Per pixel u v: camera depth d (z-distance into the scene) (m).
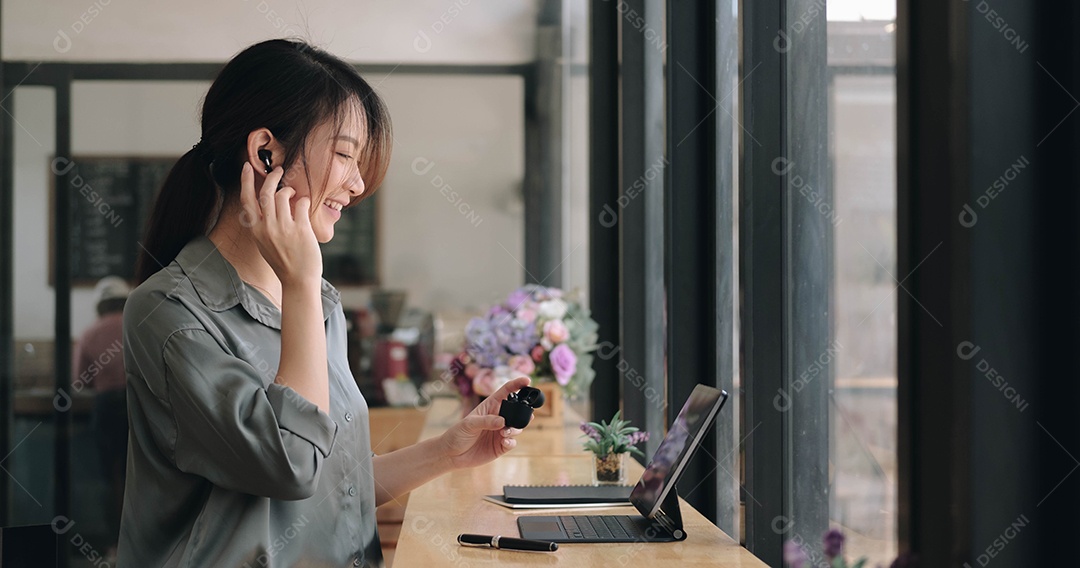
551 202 4.68
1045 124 0.89
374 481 1.59
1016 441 0.90
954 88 0.91
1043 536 0.90
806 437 1.62
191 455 1.22
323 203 1.36
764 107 1.77
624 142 2.99
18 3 4.20
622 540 1.45
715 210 2.16
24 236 4.21
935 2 0.95
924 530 0.98
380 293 4.67
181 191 1.38
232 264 1.35
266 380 1.30
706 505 2.15
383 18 4.54
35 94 4.24
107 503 4.09
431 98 4.66
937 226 0.95
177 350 1.22
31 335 4.16
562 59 4.65
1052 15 0.89
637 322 2.98
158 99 4.33
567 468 2.24
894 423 1.21
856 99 1.34
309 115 1.32
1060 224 0.88
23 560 2.43
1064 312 0.88
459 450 1.59
